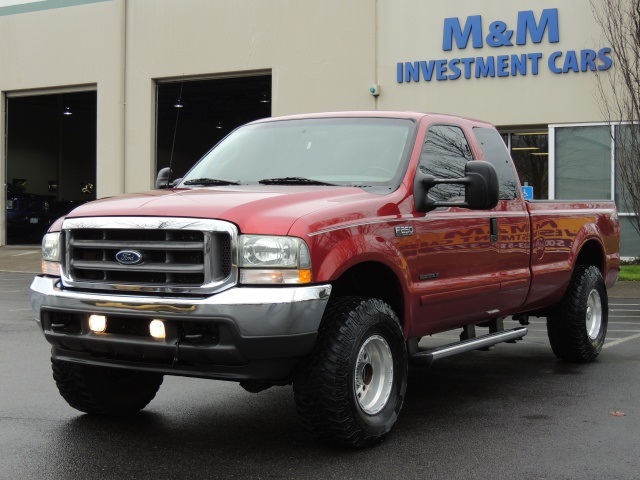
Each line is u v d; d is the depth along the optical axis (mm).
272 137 6855
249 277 5008
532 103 20500
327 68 23203
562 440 5672
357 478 4848
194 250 5094
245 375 5086
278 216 5125
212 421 6250
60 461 5180
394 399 5672
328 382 5184
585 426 6055
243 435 5832
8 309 13758
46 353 9203
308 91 23500
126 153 26625
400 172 6129
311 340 5066
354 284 5992
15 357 8945
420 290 6031
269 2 24047
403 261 5844
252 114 42594
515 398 7035
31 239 32344
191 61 25391
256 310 4906
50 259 5734
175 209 5215
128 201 5582
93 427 6039
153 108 26281
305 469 5016
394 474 4918
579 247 8477
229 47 24750
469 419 6293
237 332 4910
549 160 20344
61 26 27719
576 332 8492
